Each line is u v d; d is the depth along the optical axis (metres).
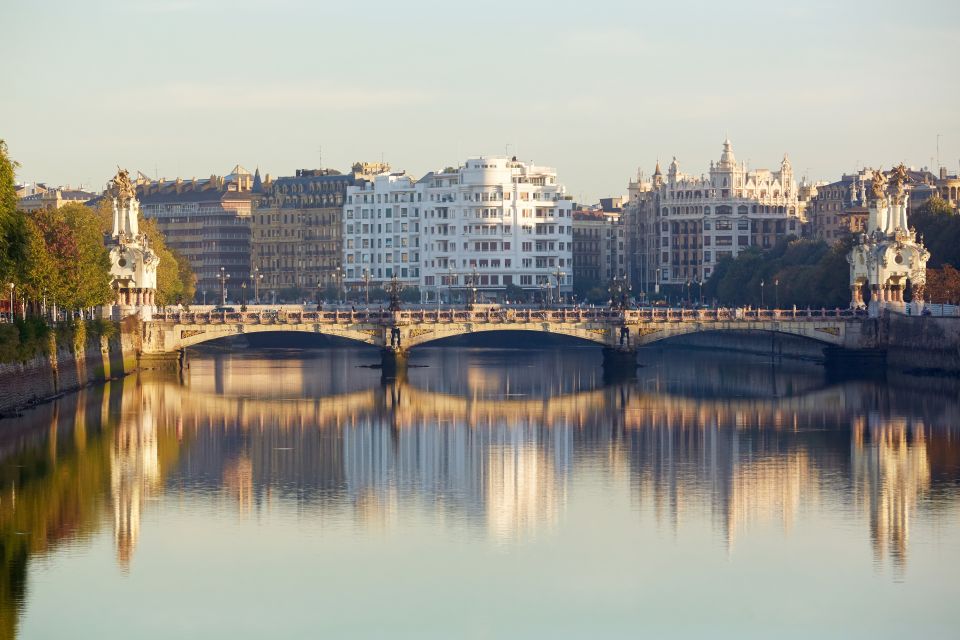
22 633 133.12
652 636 134.88
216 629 134.88
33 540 161.50
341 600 142.75
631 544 162.88
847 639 134.00
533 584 148.12
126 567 152.12
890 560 156.25
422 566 153.88
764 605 142.12
